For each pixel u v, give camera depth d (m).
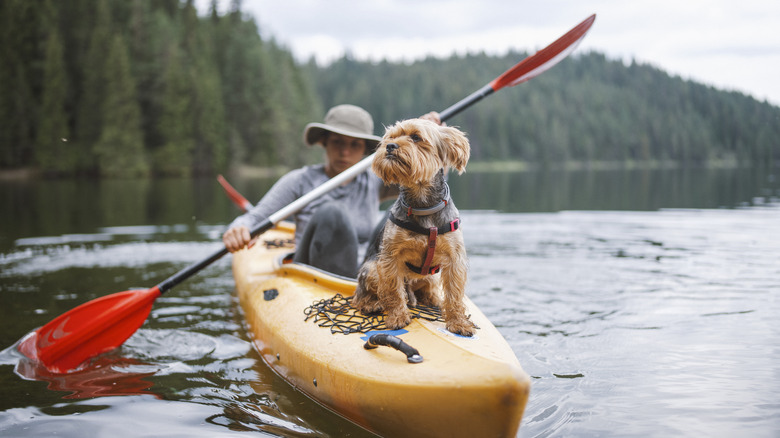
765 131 86.94
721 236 8.02
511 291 4.99
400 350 2.23
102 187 21.30
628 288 5.02
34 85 37.06
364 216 4.24
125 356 3.34
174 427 2.41
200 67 44.97
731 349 3.35
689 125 100.31
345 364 2.44
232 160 43.31
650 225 9.28
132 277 5.55
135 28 44.62
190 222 9.88
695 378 2.91
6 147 31.78
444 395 2.05
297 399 2.71
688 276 5.45
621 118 105.50
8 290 4.96
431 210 2.39
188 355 3.37
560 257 6.64
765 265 5.93
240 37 52.44
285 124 48.53
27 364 3.22
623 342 3.53
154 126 41.84
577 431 2.34
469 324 2.46
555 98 106.31
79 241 7.79
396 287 2.56
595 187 20.92
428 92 97.81
